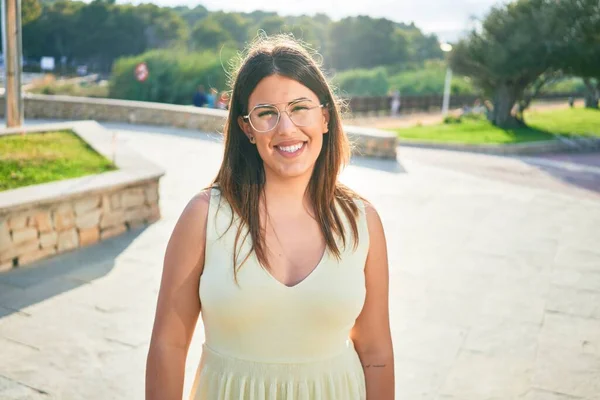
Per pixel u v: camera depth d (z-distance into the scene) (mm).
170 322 1512
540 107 40750
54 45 82625
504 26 24469
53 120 16266
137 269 5250
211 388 1532
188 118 15195
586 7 23297
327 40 76000
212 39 61812
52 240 5473
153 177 6535
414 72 49531
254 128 1490
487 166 14461
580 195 11250
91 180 6020
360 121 29453
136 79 26625
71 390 3285
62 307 4383
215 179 1577
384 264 1638
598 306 4840
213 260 1472
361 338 1672
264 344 1484
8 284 4758
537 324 4430
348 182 9719
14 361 3564
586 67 23766
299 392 1504
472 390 3451
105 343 3854
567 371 3717
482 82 26391
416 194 9055
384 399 1654
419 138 20672
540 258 6113
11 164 6270
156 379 1498
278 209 1551
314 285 1478
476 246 6469
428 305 4738
